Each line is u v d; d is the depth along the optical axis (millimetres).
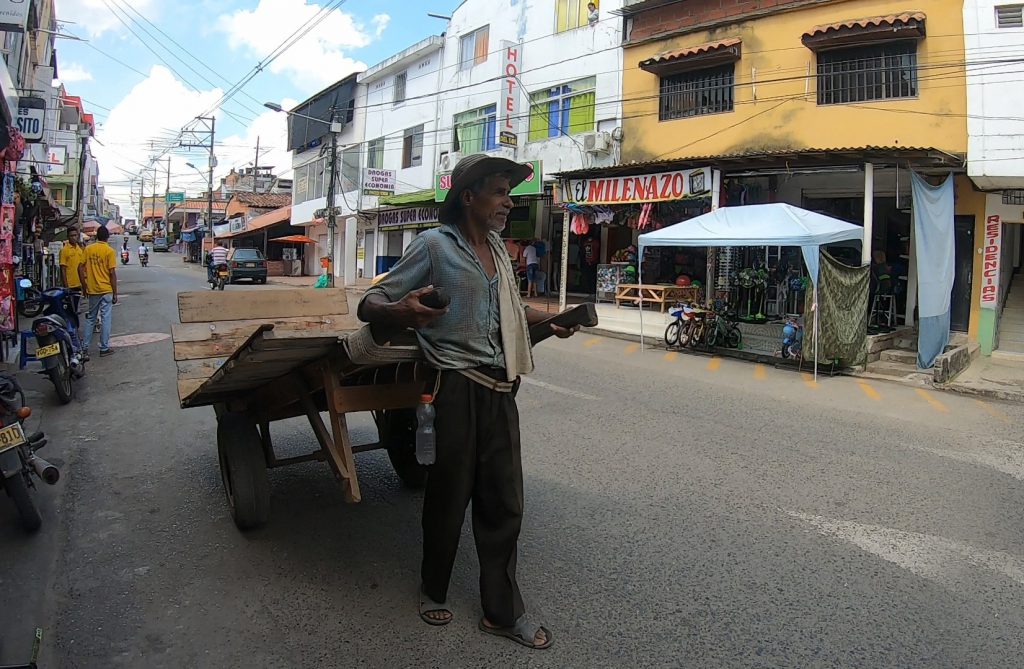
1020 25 11711
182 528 4051
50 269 21953
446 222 3035
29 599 3250
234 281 29688
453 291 2879
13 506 4348
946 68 12586
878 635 3164
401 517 4277
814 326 10219
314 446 5633
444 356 2898
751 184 14992
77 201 26719
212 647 2924
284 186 60000
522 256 20641
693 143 15789
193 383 4547
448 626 3119
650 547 3986
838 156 11180
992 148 11742
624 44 17031
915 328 13125
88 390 7469
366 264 29141
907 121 12945
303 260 37281
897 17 12664
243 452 3867
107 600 3268
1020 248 14953
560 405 7410
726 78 15352
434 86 23906
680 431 6566
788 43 14320
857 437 6707
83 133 29312
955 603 3492
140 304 16297
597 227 19672
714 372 10430
